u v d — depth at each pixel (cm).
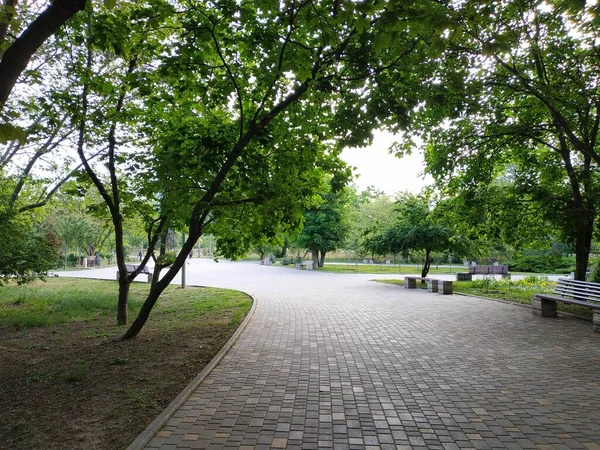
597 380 582
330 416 462
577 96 1105
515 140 1437
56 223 3759
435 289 1733
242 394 532
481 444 396
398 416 462
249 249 1030
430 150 1591
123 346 809
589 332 900
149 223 1105
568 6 977
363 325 995
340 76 784
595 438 407
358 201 6047
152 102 886
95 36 662
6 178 1406
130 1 855
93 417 463
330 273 3155
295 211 953
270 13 752
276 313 1179
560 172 1517
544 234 1525
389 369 640
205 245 9394
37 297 1680
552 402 501
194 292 1855
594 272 1427
